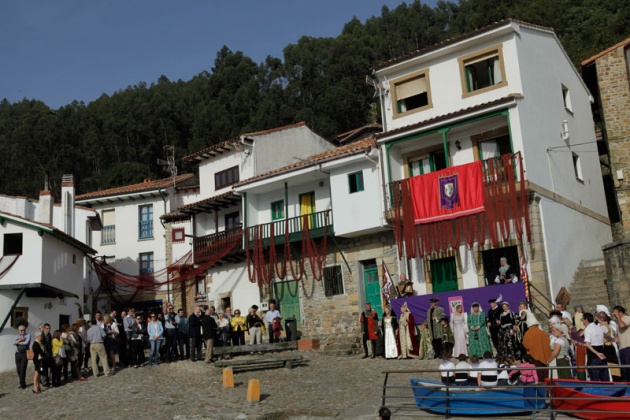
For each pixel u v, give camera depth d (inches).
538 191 845.8
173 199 1659.7
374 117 2380.7
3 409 643.5
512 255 853.2
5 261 1021.2
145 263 1626.5
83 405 629.6
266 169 1286.9
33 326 1040.2
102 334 792.9
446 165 894.4
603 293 829.8
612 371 556.7
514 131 848.9
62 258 1127.0
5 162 3021.7
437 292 877.2
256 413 545.6
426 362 751.1
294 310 1114.1
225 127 2415.1
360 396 594.9
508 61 898.7
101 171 2952.8
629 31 1689.2
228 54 2965.1
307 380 700.0
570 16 2043.6
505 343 648.4
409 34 3041.3
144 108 3048.7
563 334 553.6
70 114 3312.0
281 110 2326.5
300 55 2672.2
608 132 986.1
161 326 849.5
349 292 1040.8
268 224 1146.7
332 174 1045.2
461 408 489.1
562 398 429.1
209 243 1257.4
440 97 956.6
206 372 767.1
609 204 1211.2
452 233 878.4
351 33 3186.5
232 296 1226.6
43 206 1299.2
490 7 2330.2
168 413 565.6
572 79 1076.5
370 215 983.6
